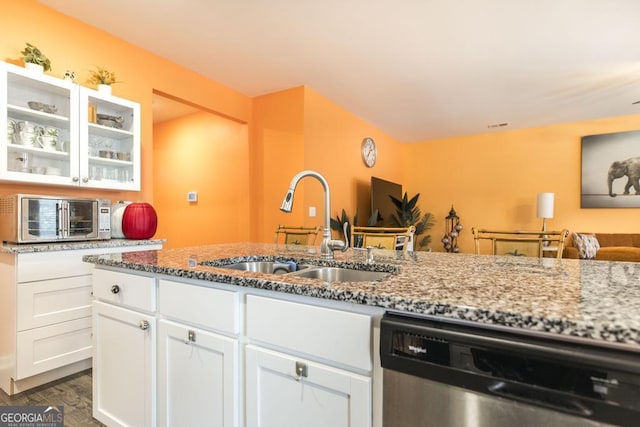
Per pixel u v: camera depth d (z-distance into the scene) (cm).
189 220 448
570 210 498
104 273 143
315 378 86
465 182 579
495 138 555
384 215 478
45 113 210
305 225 349
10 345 182
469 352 65
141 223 242
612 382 53
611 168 470
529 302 70
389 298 75
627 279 97
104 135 255
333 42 268
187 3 220
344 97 388
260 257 163
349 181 440
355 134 457
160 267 120
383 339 75
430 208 607
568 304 68
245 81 343
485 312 65
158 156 484
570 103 406
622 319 58
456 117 466
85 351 207
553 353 58
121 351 135
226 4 221
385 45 272
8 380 184
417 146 620
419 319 74
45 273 190
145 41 268
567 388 56
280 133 366
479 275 103
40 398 181
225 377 104
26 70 196
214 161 423
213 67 312
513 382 60
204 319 110
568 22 237
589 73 321
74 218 216
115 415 137
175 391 117
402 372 72
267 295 97
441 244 596
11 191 209
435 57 291
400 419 73
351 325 81
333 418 84
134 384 130
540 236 221
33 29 216
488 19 235
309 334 88
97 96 232
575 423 56
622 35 253
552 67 308
